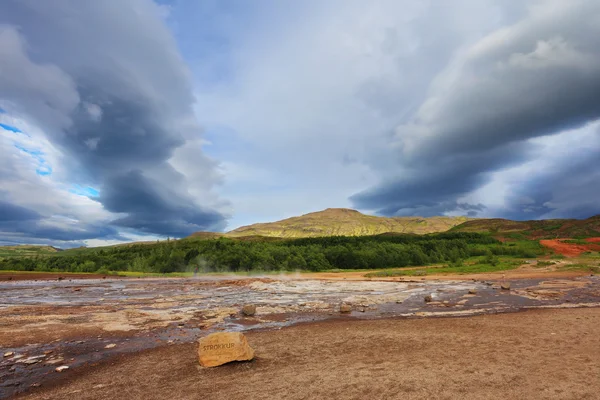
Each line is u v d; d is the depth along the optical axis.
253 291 27.67
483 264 49.00
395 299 22.23
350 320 15.83
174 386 7.46
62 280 41.72
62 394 7.31
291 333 12.93
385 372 7.79
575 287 25.94
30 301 22.03
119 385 7.71
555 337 10.86
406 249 66.75
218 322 15.43
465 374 7.44
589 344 9.88
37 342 11.80
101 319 15.71
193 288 30.78
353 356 9.41
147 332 13.39
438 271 43.59
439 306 19.38
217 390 7.06
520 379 7.02
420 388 6.68
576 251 60.59
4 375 8.66
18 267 59.81
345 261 62.94
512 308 18.11
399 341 11.07
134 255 71.56
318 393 6.64
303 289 28.44
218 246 66.94
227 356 8.86
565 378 7.01
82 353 10.59
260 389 6.99
